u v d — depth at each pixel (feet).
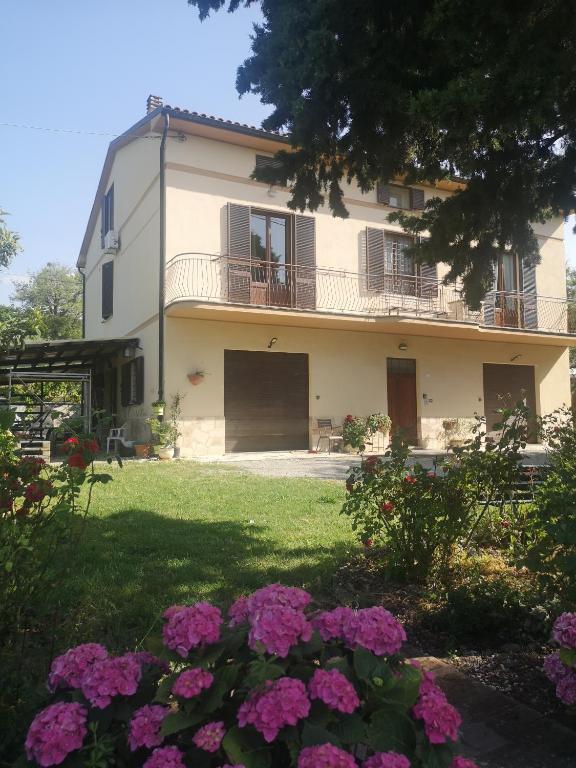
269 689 4.93
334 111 17.94
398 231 60.08
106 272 69.51
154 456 48.44
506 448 13.92
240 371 53.36
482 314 62.49
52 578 9.36
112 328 67.26
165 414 49.39
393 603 13.03
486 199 20.24
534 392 70.59
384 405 59.67
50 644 8.81
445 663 10.21
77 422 10.67
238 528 20.49
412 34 16.43
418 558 14.20
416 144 19.72
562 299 70.54
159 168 51.37
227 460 46.83
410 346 61.93
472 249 22.12
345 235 57.41
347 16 15.88
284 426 54.85
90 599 12.66
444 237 21.40
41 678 7.49
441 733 4.95
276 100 18.04
